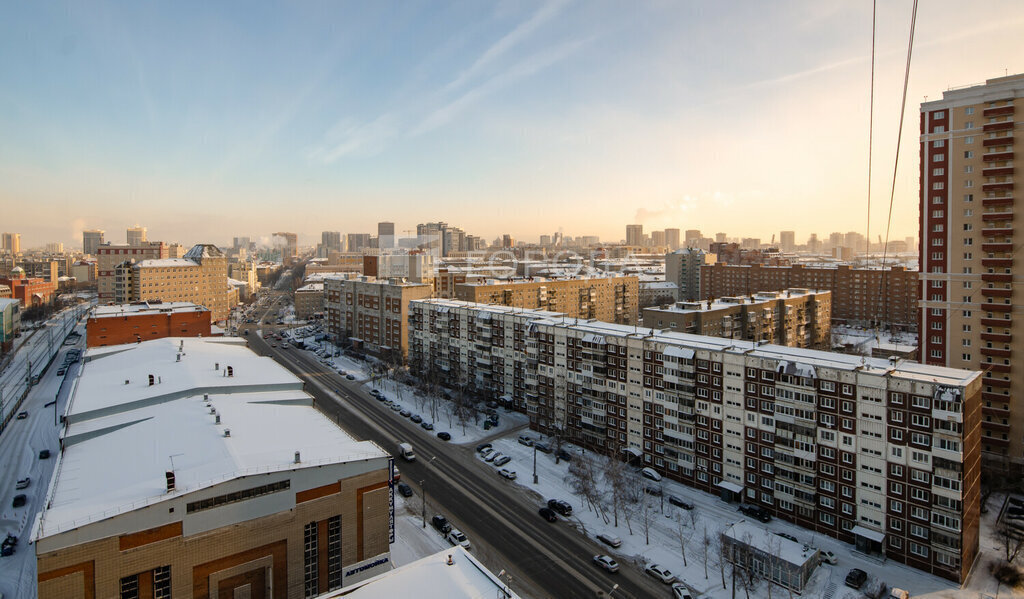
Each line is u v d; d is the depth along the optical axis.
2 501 89.88
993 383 101.50
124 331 161.62
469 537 77.69
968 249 103.88
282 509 59.06
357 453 66.56
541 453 107.44
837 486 75.88
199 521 54.22
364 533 65.00
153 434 70.75
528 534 78.62
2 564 71.88
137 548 51.12
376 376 165.50
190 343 134.00
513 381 131.88
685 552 73.81
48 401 146.00
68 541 47.97
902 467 69.75
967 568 67.69
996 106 99.44
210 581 54.84
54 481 58.66
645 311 149.38
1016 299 98.69
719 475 88.69
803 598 63.69
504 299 194.12
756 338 159.38
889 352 159.50
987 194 101.00
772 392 81.75
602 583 67.62
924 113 108.00
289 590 59.69
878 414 71.62
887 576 67.75
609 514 83.88
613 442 104.00
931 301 108.69
